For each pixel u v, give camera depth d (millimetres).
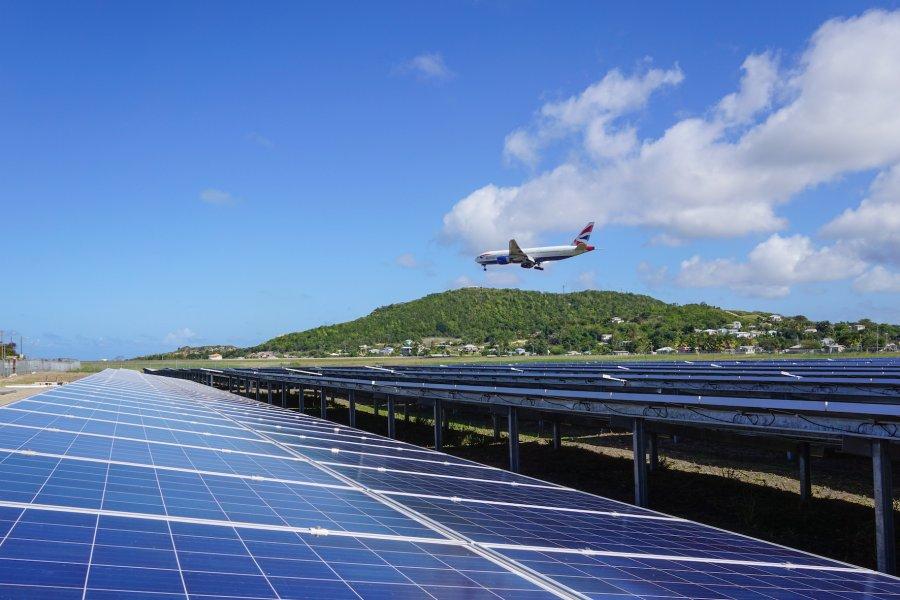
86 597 5551
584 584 8500
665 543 12352
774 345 170375
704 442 44875
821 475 34625
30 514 7777
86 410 20031
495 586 7840
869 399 23141
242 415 28172
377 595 6824
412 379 45812
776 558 12469
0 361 126312
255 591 6367
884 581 11797
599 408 26469
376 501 12172
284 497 11305
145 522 8219
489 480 18156
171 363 183875
